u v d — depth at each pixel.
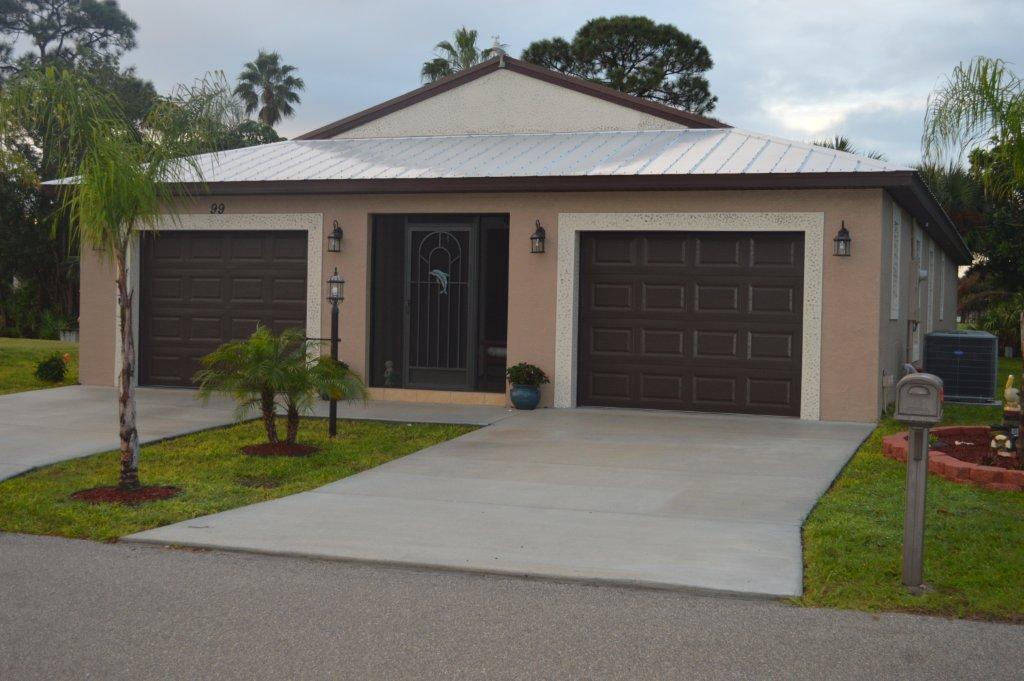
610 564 6.05
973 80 8.46
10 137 8.56
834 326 12.55
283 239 15.03
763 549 6.42
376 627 4.95
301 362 10.20
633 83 42.41
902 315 15.31
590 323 13.82
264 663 4.45
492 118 17.19
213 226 15.10
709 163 13.39
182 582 5.71
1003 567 5.88
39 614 5.12
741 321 13.14
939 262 23.52
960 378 16.12
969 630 4.95
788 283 12.91
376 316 14.80
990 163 8.95
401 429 11.92
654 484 8.62
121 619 5.04
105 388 15.34
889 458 9.80
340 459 9.93
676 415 13.06
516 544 6.55
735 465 9.52
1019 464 8.41
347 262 14.59
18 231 34.75
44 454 9.80
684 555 6.27
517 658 4.53
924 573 5.78
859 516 7.18
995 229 29.19
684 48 43.41
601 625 4.99
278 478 9.01
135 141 8.14
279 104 50.22
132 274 15.42
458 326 14.53
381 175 14.33
